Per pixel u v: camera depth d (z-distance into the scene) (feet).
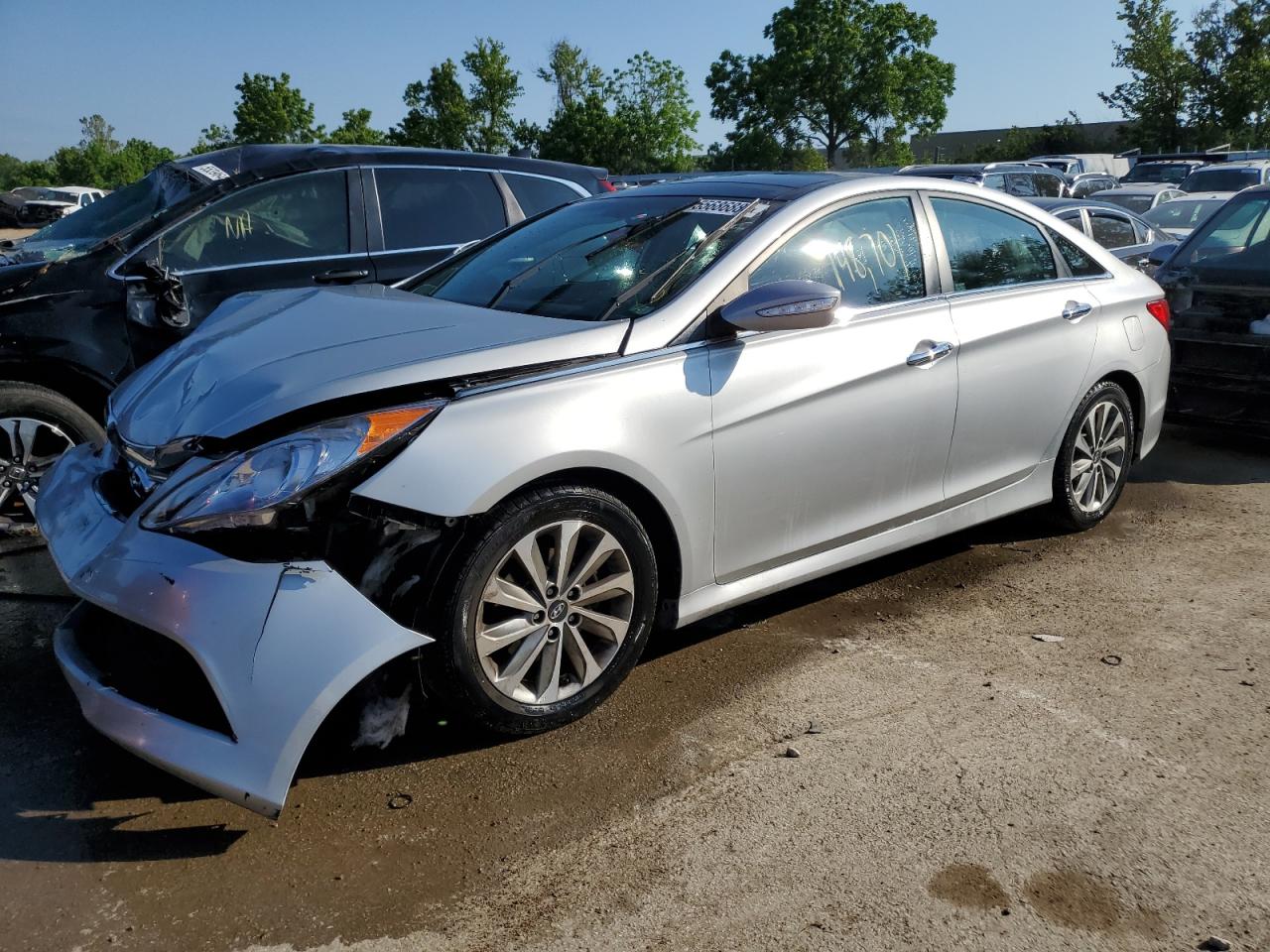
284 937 7.17
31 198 115.96
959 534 15.87
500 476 8.70
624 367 9.70
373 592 8.23
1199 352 20.02
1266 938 7.31
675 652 11.67
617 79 152.66
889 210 12.55
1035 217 14.56
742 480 10.57
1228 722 10.25
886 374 11.74
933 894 7.70
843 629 12.35
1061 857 8.14
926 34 172.35
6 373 14.46
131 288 15.23
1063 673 11.25
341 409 8.51
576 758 9.44
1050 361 13.96
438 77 148.66
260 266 16.89
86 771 9.13
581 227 12.71
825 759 9.48
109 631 8.57
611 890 7.70
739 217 11.47
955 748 9.70
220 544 8.05
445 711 10.12
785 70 172.14
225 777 7.64
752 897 7.63
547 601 9.35
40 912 7.34
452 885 7.74
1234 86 127.13
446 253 18.75
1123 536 15.85
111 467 10.05
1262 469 19.95
